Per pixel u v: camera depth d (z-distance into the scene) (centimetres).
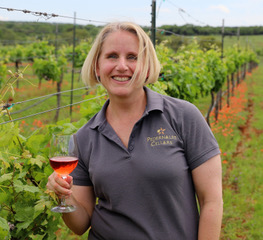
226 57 1642
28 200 234
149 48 181
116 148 181
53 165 172
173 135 179
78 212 195
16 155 222
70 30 5153
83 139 194
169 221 175
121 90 178
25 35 5456
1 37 5341
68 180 182
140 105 188
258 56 7212
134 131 179
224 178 743
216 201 176
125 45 176
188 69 775
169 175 172
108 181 178
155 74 185
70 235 480
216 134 1055
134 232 177
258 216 570
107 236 186
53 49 1944
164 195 173
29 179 246
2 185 221
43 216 228
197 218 183
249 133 1152
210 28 2200
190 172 183
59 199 192
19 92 1938
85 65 193
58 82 1507
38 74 1475
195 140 179
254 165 825
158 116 182
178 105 186
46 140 254
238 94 2050
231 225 550
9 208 229
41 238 225
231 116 1316
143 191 174
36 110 1394
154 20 495
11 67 2509
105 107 194
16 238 227
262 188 683
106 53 179
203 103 1716
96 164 183
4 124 224
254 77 3591
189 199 180
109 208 183
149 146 177
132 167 175
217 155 180
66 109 1397
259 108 1702
